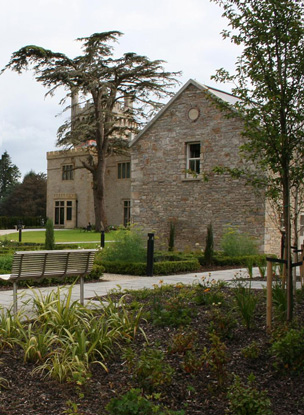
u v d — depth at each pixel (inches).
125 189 1668.3
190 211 789.2
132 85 1321.4
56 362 175.9
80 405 153.5
